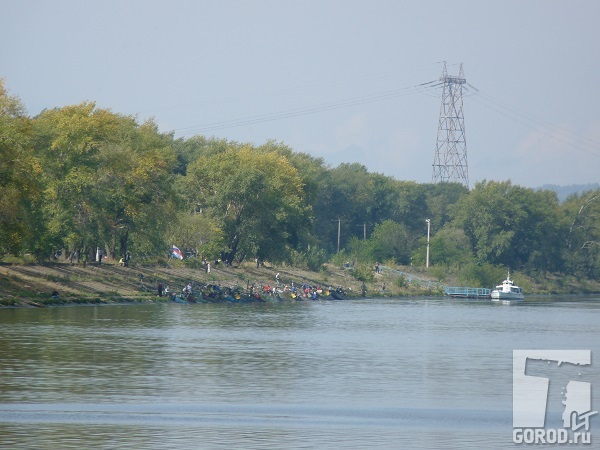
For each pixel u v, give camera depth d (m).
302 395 179.38
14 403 163.75
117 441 138.12
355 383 196.12
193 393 178.00
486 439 146.62
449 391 188.25
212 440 140.62
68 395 172.12
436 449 138.88
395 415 162.38
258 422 154.00
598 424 159.62
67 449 132.75
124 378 193.62
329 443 140.62
